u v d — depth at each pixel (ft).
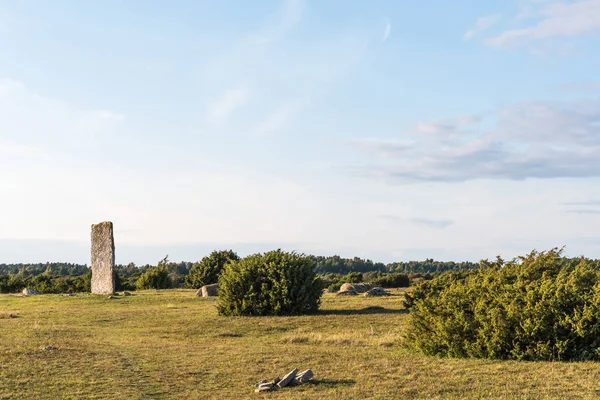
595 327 46.34
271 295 88.74
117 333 72.69
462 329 51.67
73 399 38.45
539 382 38.91
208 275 178.91
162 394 39.88
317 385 40.68
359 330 71.31
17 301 124.16
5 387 41.29
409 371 44.32
